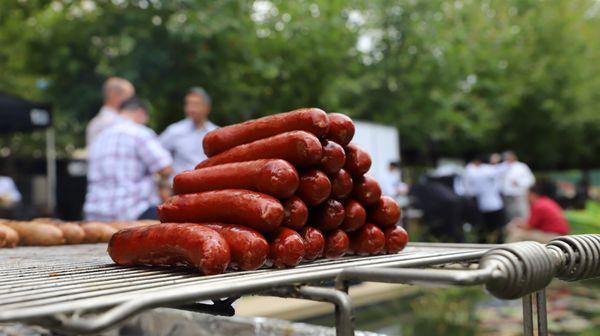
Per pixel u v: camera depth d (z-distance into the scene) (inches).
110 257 57.4
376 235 54.7
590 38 702.5
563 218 274.2
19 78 444.5
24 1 370.9
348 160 54.6
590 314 199.9
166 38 323.9
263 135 54.4
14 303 30.7
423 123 502.9
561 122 680.4
